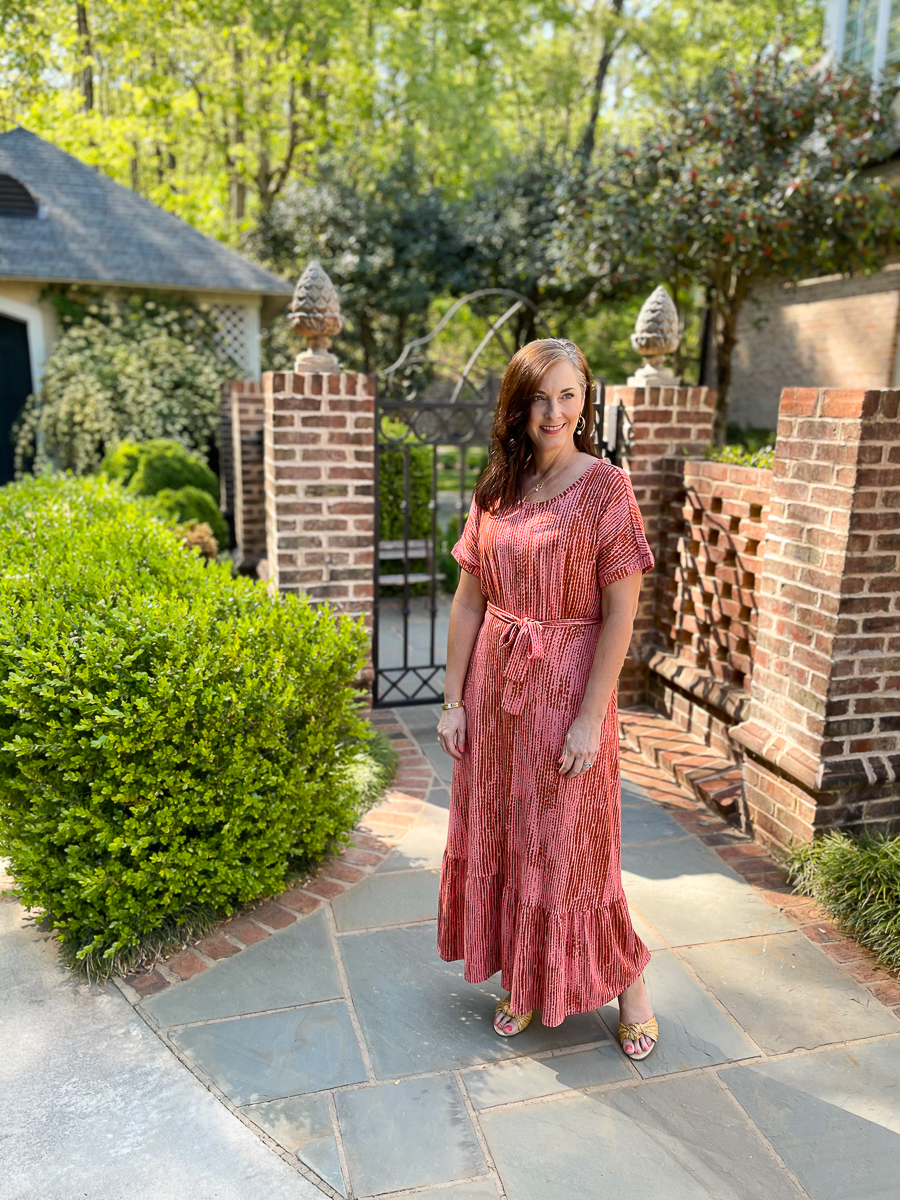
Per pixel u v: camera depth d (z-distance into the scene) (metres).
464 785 2.33
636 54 20.56
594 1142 2.06
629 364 19.12
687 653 4.56
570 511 2.03
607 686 2.06
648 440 4.71
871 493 2.86
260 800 2.87
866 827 3.19
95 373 10.50
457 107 17.73
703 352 14.91
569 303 15.25
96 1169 1.95
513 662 2.13
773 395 13.59
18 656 2.66
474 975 2.36
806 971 2.71
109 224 11.73
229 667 2.89
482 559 2.19
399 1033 2.42
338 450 4.41
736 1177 1.96
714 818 3.73
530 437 2.11
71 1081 2.21
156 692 2.65
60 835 2.64
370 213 15.20
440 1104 2.16
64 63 12.61
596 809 2.18
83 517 4.59
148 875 2.71
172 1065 2.28
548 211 14.34
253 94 17.06
